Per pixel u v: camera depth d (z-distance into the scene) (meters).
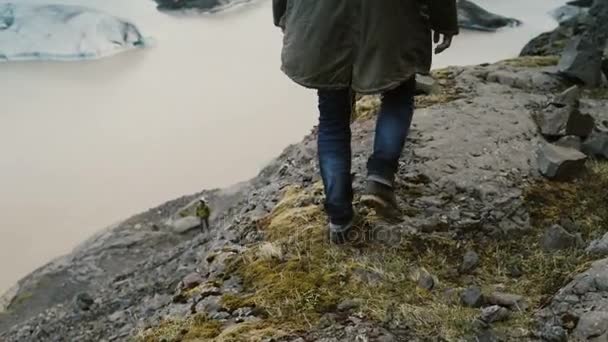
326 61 3.62
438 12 3.66
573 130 5.11
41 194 25.33
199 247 7.18
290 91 34.06
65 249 21.61
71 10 40.28
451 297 3.69
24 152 29.00
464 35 30.42
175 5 43.47
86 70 37.22
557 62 6.88
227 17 43.06
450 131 5.20
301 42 3.66
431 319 3.46
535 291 3.74
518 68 6.57
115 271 13.51
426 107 5.76
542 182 4.69
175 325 3.84
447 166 4.79
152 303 5.24
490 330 3.35
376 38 3.54
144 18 42.28
